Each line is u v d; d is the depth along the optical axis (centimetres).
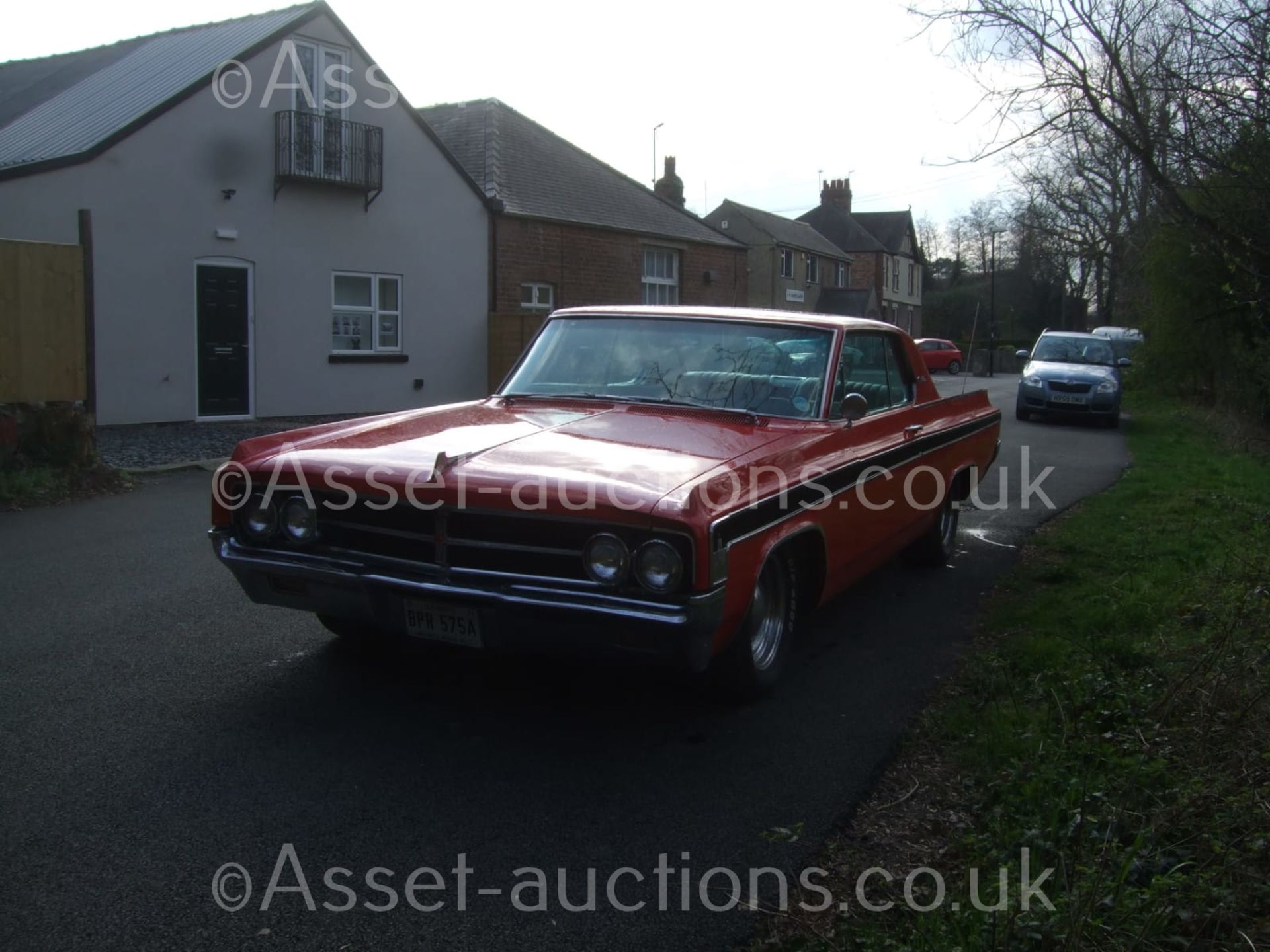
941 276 7419
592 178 2414
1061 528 819
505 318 1953
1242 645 408
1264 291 718
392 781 361
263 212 1572
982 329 5125
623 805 349
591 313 553
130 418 1439
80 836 317
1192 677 387
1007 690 445
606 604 352
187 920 277
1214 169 667
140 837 318
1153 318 2031
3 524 788
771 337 517
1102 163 897
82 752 376
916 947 263
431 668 471
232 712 416
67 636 507
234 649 490
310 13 1597
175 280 1472
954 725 412
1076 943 248
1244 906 261
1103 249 2950
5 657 475
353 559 393
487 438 427
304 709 420
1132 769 338
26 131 1570
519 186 2133
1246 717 358
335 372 1705
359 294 1750
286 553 404
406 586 377
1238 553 607
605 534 353
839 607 601
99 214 1376
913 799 360
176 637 507
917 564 693
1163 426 1733
